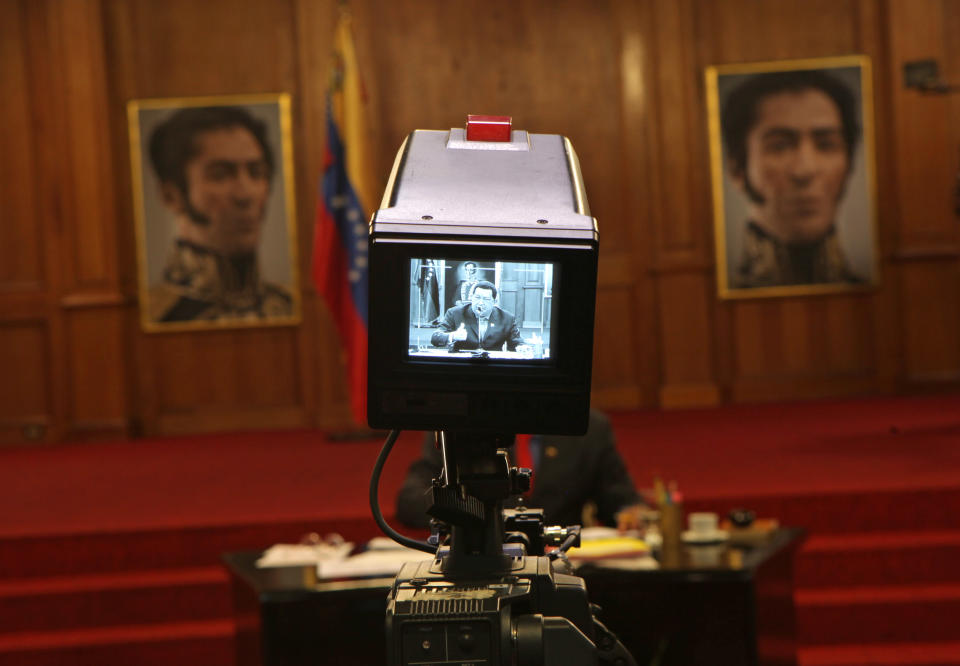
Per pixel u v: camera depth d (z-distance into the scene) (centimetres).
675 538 298
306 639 264
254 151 857
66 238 846
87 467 705
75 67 842
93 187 845
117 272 851
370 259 88
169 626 460
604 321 869
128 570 486
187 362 865
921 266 845
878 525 479
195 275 861
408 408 89
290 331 866
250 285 862
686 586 263
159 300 861
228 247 860
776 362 861
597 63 869
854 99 849
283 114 855
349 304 648
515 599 89
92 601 461
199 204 858
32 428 845
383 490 554
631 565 269
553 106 870
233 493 569
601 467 328
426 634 86
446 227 88
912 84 819
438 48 866
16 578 482
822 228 854
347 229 650
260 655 268
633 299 869
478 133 106
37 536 484
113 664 439
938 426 671
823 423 717
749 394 861
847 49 853
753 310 862
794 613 319
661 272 861
